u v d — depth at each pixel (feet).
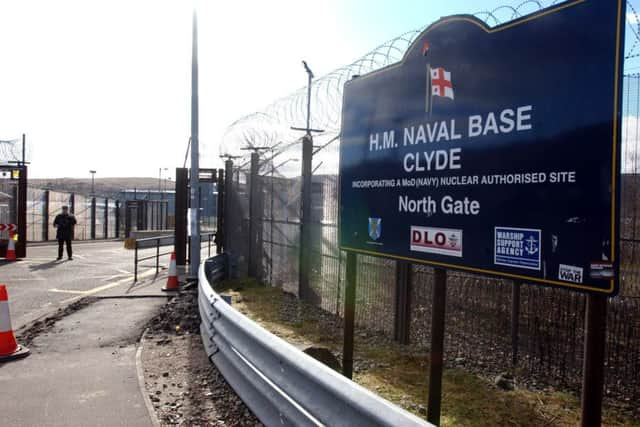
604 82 9.11
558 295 17.99
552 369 18.03
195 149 41.14
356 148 15.90
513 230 10.68
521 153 10.56
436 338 12.87
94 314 29.73
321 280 29.17
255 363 14.48
